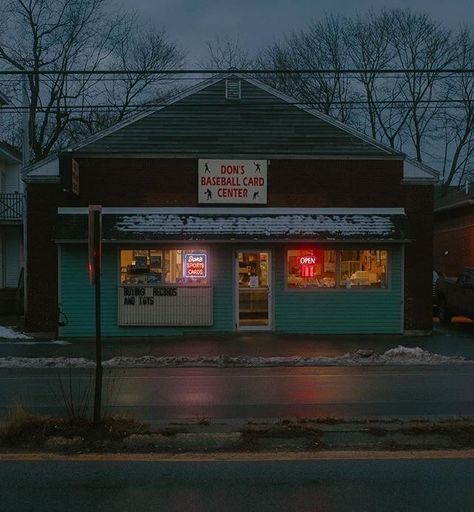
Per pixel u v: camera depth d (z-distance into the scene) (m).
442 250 32.03
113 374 11.71
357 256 17.75
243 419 7.71
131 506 4.94
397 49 38.50
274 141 17.94
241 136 17.95
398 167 17.89
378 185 17.86
